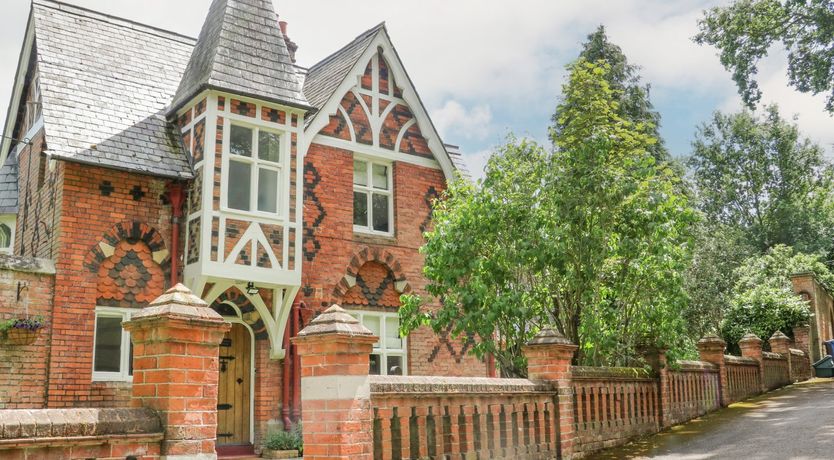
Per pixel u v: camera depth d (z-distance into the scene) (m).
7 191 15.12
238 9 14.00
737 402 16.91
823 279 32.06
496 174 12.38
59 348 11.48
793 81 22.52
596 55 29.12
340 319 6.73
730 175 46.31
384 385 7.05
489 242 12.34
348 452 6.42
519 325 12.16
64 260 11.80
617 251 11.68
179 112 13.73
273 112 13.69
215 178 12.73
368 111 15.84
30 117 15.09
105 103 13.39
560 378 10.09
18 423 4.42
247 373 13.66
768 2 22.44
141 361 5.50
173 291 5.62
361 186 15.65
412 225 16.08
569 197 11.69
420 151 16.59
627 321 12.45
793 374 22.38
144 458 5.07
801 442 10.19
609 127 12.40
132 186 12.74
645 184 11.68
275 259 13.18
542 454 9.47
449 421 7.92
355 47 16.33
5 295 11.12
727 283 26.53
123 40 15.16
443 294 13.12
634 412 12.28
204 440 5.39
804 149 45.69
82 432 4.71
